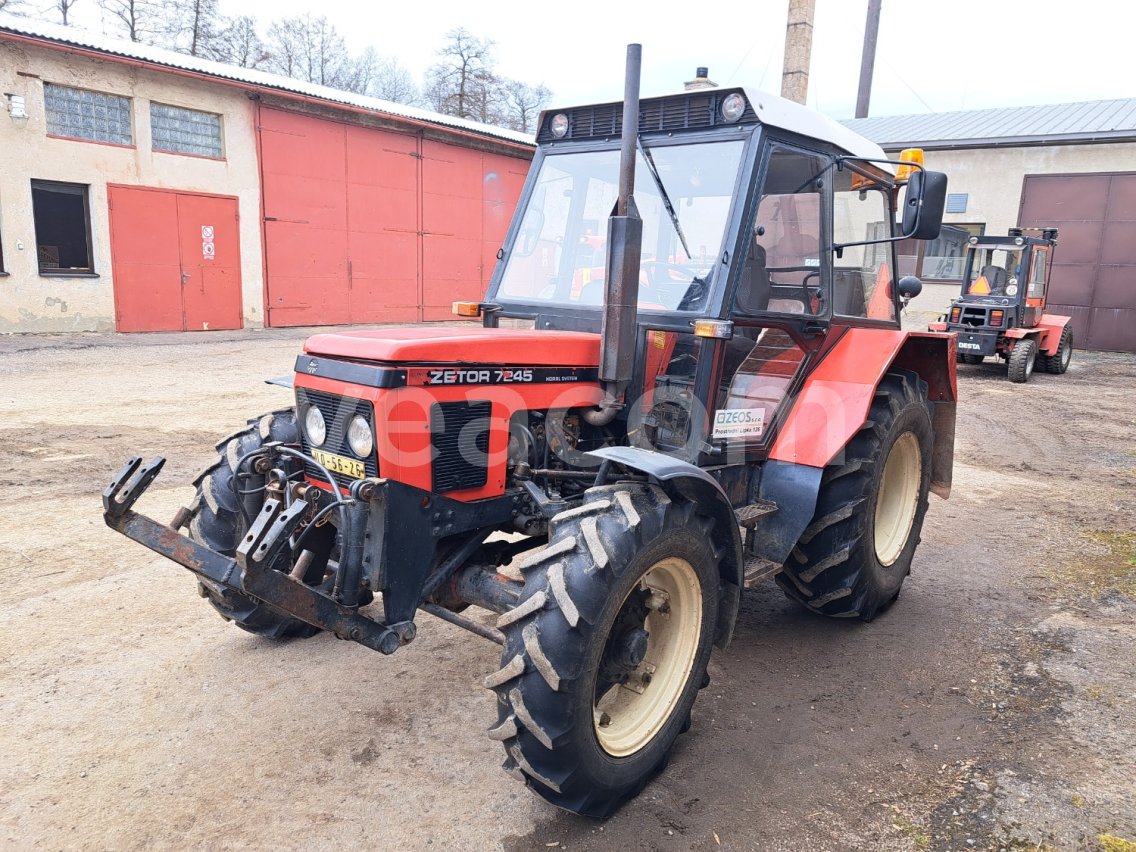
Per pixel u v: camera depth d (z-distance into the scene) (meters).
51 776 2.65
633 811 2.60
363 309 17.08
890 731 3.06
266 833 2.43
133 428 7.32
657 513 2.55
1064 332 14.56
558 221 3.60
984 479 6.99
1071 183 18.31
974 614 4.14
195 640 3.61
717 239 3.13
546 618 2.32
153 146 13.58
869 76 24.56
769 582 4.62
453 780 2.71
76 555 4.46
